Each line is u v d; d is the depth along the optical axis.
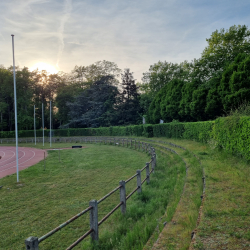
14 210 7.93
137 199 8.22
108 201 8.46
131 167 14.85
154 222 5.48
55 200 8.84
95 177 12.46
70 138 49.94
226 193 5.79
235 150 10.66
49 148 35.41
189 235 3.95
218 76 25.98
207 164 9.60
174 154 15.95
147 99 53.56
